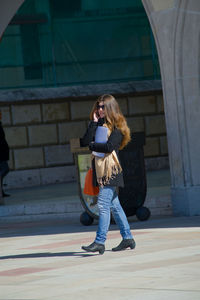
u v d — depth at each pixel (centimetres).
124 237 2152
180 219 3028
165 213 3369
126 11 5969
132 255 2017
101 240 2102
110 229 2842
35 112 5809
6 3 3884
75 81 5844
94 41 5900
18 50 5691
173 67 3150
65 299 1405
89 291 1478
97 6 5906
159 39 3189
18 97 5622
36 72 5728
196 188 3144
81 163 3083
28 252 2309
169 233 2511
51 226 3238
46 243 2539
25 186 5753
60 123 5881
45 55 5753
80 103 5941
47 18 5766
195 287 1426
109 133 2089
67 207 3562
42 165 5816
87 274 1725
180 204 3180
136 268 1755
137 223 3020
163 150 6175
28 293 1512
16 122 5753
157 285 1486
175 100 3159
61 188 5066
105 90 5891
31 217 3684
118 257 2006
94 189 2130
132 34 5984
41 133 5825
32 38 5712
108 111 2092
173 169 3209
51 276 1741
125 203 3069
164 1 3128
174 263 1781
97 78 5906
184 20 3105
